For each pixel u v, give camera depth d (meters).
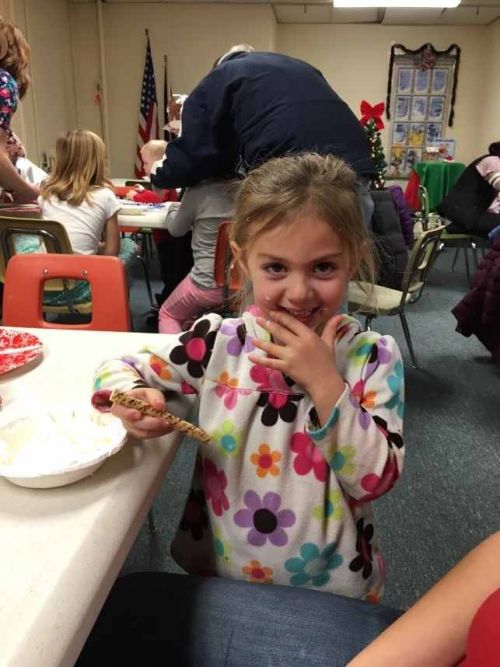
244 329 0.80
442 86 7.27
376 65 7.24
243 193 0.77
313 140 1.85
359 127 1.98
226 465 0.80
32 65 5.46
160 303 3.50
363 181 1.91
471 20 6.83
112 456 0.67
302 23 7.13
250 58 1.95
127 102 6.67
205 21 6.39
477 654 0.49
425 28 7.07
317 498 0.78
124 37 6.46
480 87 7.24
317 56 7.26
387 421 0.74
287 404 0.78
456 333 3.45
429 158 7.41
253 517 0.80
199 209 2.22
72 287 2.43
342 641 0.69
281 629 0.70
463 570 0.63
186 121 2.04
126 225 2.81
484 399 2.57
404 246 3.05
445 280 4.80
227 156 2.06
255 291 0.75
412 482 1.94
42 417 0.72
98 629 0.71
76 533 0.54
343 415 0.69
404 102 7.34
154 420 0.68
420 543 1.66
